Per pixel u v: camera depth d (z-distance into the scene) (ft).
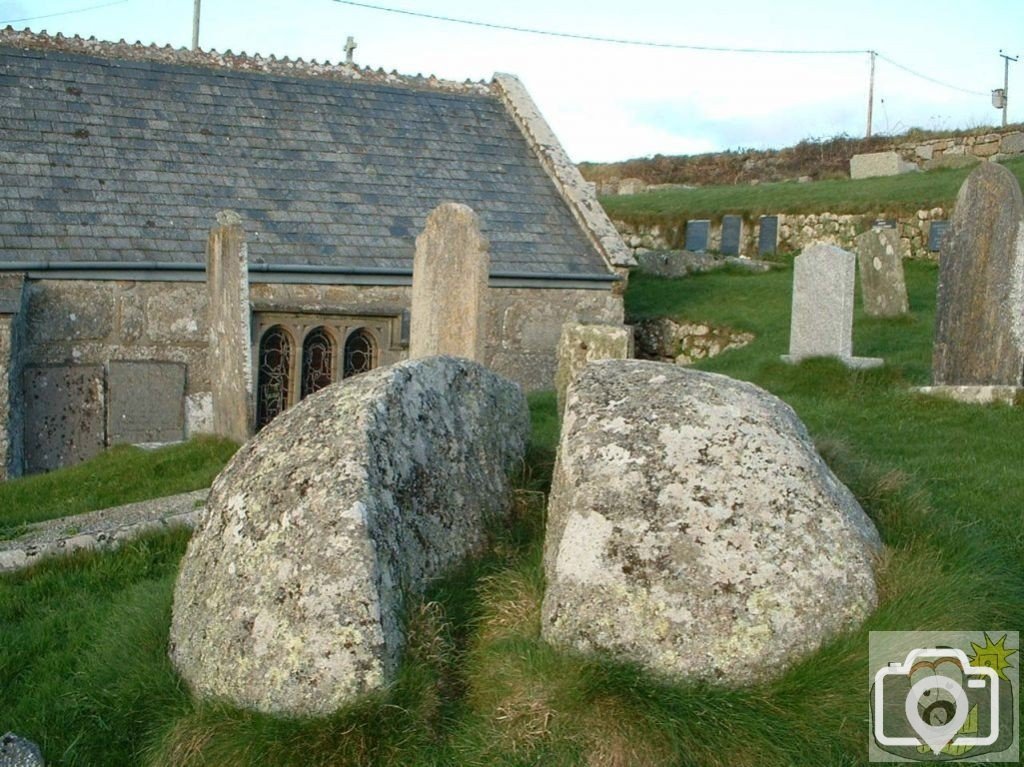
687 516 13.93
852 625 13.66
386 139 57.06
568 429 15.39
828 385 35.12
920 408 30.37
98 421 44.09
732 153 111.45
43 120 49.26
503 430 18.66
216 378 36.58
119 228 45.73
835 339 37.58
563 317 53.72
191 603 14.85
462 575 15.79
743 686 13.17
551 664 13.28
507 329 52.54
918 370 36.68
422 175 55.77
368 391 15.67
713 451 14.55
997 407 29.40
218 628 14.14
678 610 13.39
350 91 59.21
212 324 36.83
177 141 51.31
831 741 12.66
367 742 12.82
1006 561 17.16
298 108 56.44
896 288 49.29
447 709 13.50
